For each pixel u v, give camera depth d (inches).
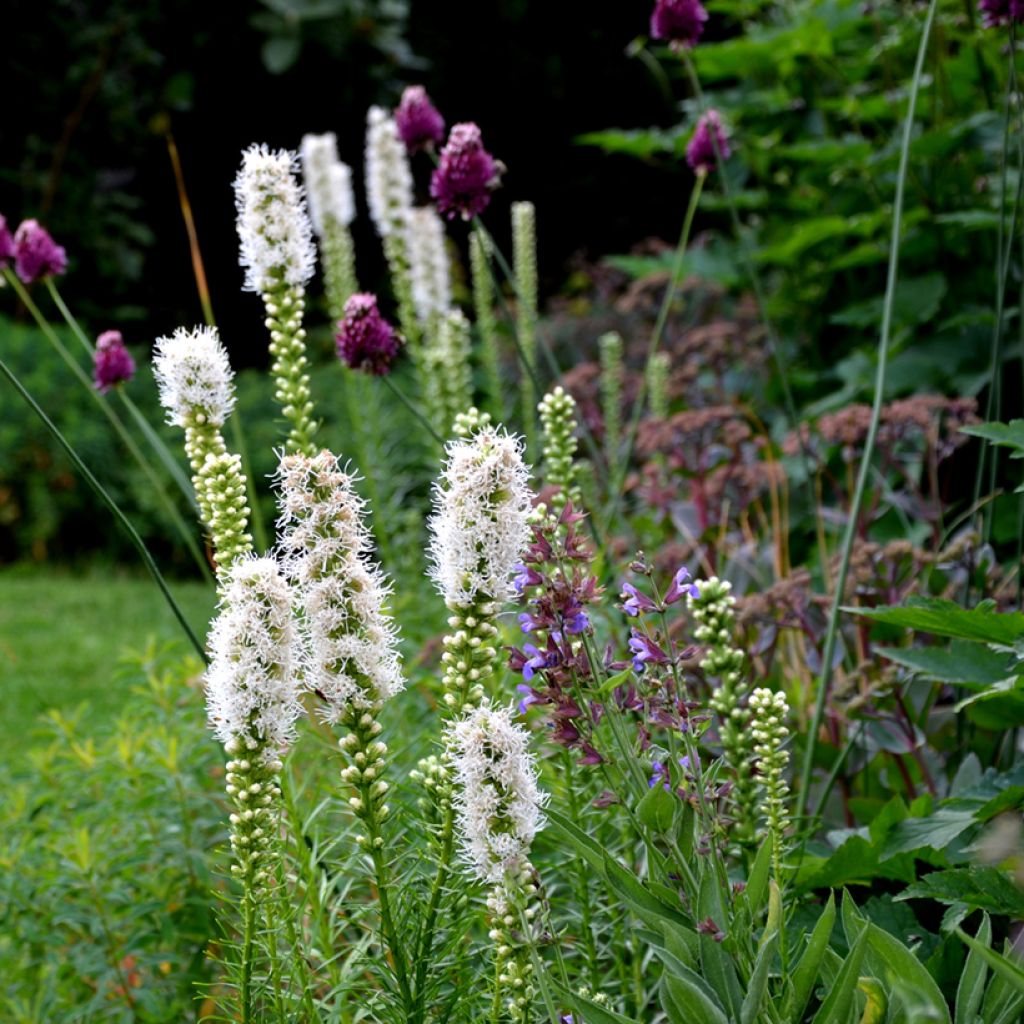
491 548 87.9
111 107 508.7
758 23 305.3
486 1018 101.3
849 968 81.2
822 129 267.1
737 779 115.6
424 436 231.6
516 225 258.2
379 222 222.5
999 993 86.0
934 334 227.3
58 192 500.1
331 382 410.6
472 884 100.0
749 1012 80.4
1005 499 202.8
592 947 117.0
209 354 105.0
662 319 196.5
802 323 277.6
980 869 102.8
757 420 216.1
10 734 250.1
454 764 87.4
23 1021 136.3
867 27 265.7
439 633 195.0
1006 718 125.6
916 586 161.6
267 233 128.3
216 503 103.2
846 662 156.9
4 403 408.8
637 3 593.6
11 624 334.0
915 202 236.2
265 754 91.3
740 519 202.4
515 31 602.2
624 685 94.5
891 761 145.9
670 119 577.3
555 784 117.5
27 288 490.9
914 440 214.4
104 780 160.1
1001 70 231.0
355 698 90.8
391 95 540.1
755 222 310.7
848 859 114.3
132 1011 134.8
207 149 554.6
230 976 103.3
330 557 88.9
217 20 523.2
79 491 410.6
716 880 87.6
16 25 490.6
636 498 253.0
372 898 135.4
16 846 152.2
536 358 363.9
